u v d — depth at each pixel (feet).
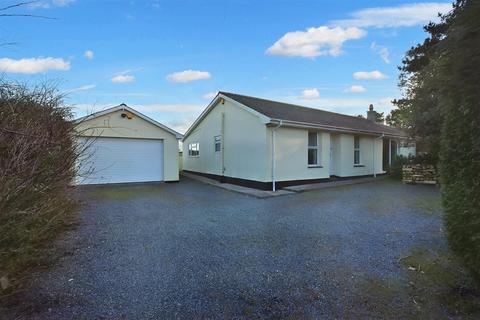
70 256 15.31
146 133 50.49
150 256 15.47
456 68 10.57
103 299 10.89
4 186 9.30
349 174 53.78
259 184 41.86
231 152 48.85
